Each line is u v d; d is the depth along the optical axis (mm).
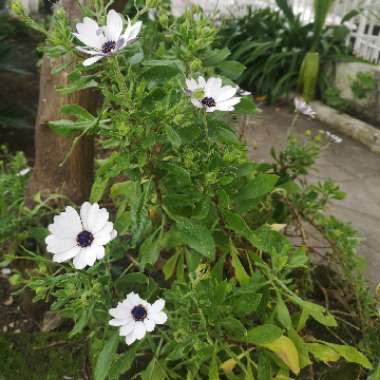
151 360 461
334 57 1277
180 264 484
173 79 398
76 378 489
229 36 1394
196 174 408
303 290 556
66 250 350
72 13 484
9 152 858
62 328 538
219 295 393
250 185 443
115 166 386
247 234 427
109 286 430
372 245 724
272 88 1331
